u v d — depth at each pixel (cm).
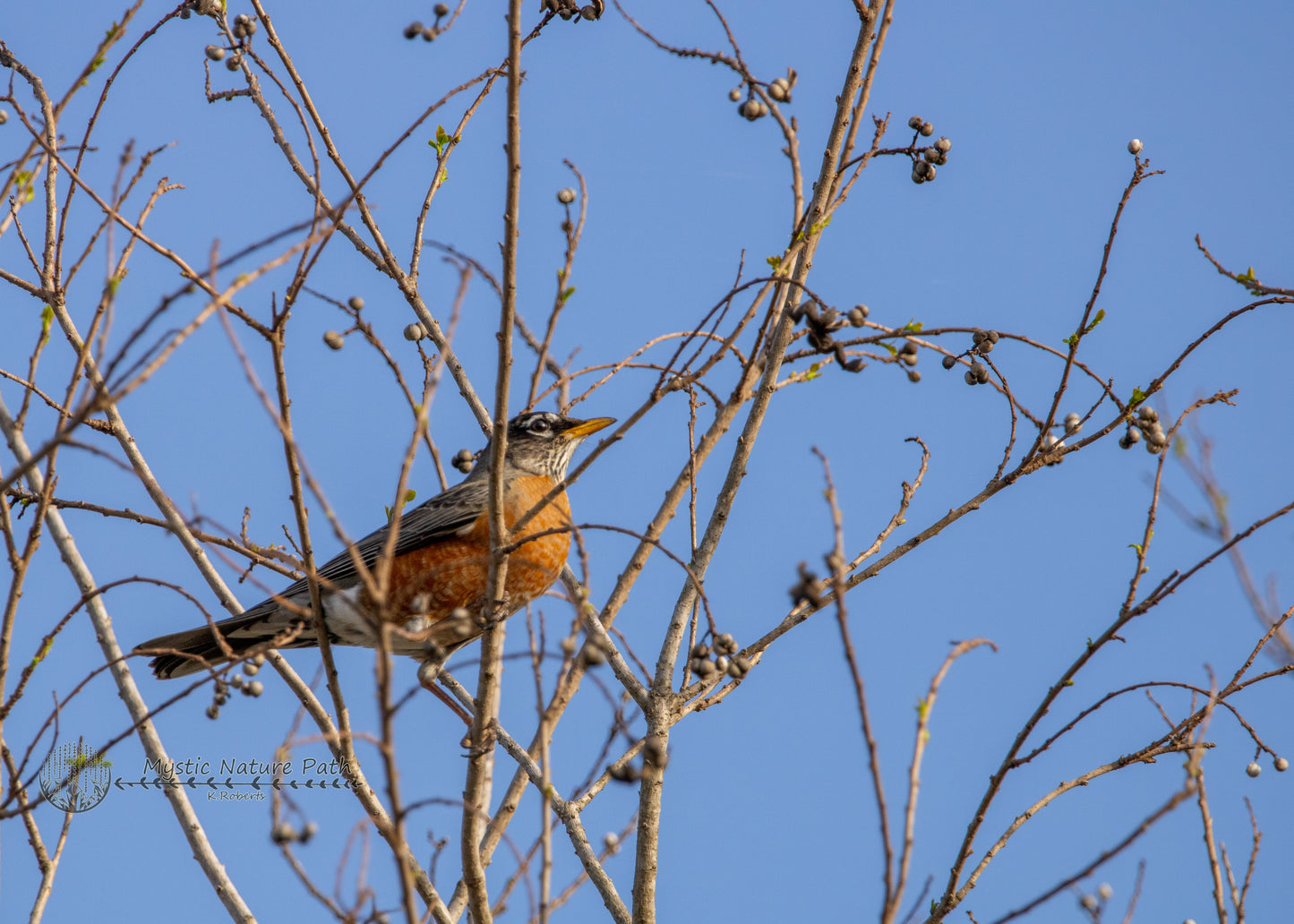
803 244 961
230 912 884
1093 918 779
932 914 795
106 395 592
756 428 1016
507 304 769
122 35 836
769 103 977
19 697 795
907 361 883
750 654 996
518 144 760
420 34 842
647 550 1032
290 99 888
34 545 813
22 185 866
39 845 863
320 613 865
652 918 935
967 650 646
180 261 794
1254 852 794
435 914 863
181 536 1012
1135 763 885
